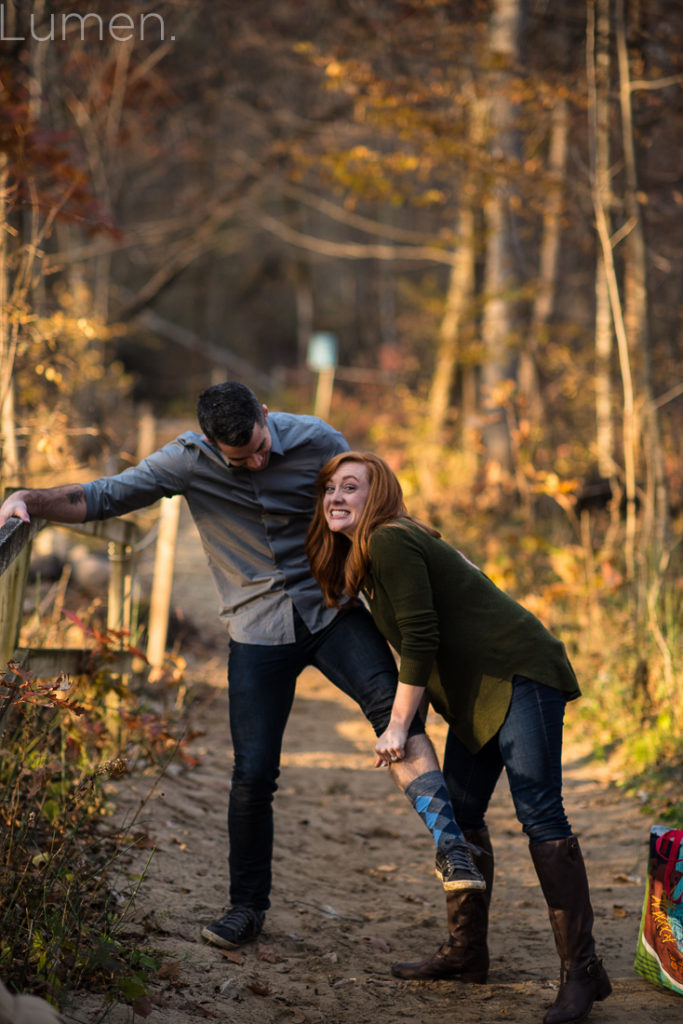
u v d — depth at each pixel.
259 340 32.06
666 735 5.62
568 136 9.66
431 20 9.08
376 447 15.52
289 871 4.27
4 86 5.09
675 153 9.03
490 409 12.07
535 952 3.57
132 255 19.56
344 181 10.52
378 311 26.45
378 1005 3.08
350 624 3.41
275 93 15.45
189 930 3.41
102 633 4.26
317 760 5.96
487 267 13.02
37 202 5.29
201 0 11.68
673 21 7.55
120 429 12.18
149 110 14.23
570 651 7.09
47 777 3.22
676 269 10.13
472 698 3.08
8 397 5.32
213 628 8.24
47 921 2.90
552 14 9.16
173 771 5.07
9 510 3.04
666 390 9.87
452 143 9.38
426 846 4.75
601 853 4.61
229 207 16.95
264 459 3.31
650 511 6.83
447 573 3.10
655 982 3.24
